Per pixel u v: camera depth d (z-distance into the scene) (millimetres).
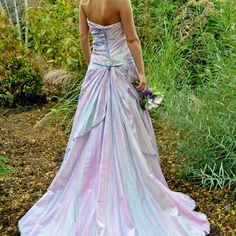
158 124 4535
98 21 2957
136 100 3135
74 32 5574
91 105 3096
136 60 2992
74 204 3141
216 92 3732
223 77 3861
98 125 3074
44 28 5711
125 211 3039
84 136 3137
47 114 5070
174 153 4203
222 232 3287
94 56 3107
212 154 3736
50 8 5898
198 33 5414
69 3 5695
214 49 5062
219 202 3602
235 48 4539
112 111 3061
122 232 3000
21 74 5562
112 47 3023
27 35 5930
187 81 4852
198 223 3312
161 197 3141
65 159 3270
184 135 3893
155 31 5461
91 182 3129
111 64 3039
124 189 3062
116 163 3053
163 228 3086
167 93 4395
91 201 3098
